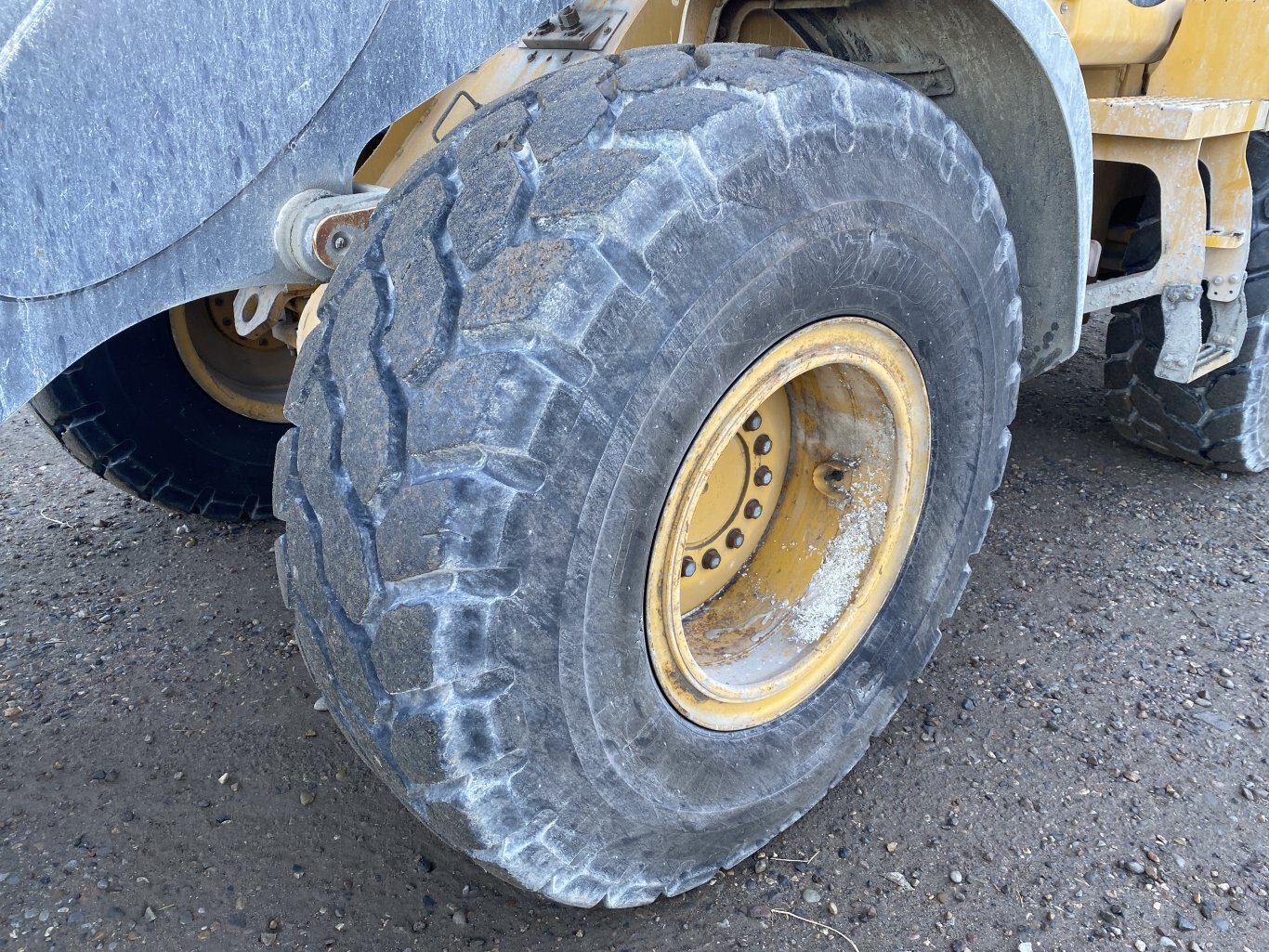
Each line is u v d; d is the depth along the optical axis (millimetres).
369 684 1292
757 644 1857
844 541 1876
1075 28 2334
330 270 1392
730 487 1844
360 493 1243
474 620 1218
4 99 1022
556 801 1394
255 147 1249
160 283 1227
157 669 2547
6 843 1979
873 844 1949
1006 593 2791
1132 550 3012
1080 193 1968
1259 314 2934
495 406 1158
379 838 1987
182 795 2107
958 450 1905
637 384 1257
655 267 1233
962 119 1983
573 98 1337
